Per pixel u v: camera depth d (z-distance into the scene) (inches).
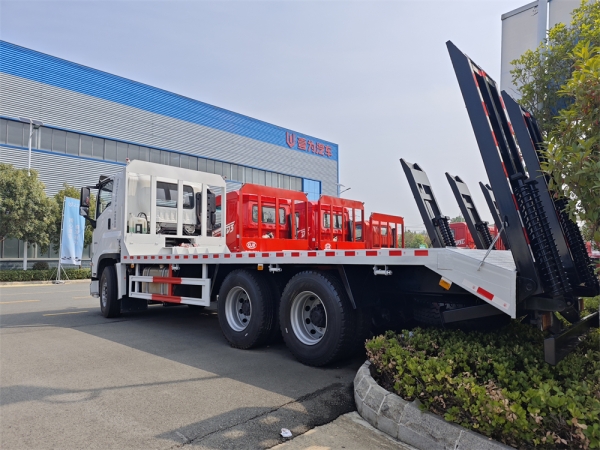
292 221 418.9
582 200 113.4
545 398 106.9
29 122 907.4
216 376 188.2
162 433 130.4
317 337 211.2
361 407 146.1
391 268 188.5
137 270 334.0
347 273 196.9
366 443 125.6
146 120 1235.2
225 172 1451.8
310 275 207.3
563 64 221.9
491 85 176.9
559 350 130.0
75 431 131.6
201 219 371.9
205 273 273.0
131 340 264.4
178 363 209.5
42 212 829.2
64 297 549.0
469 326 195.2
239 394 165.0
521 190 150.0
